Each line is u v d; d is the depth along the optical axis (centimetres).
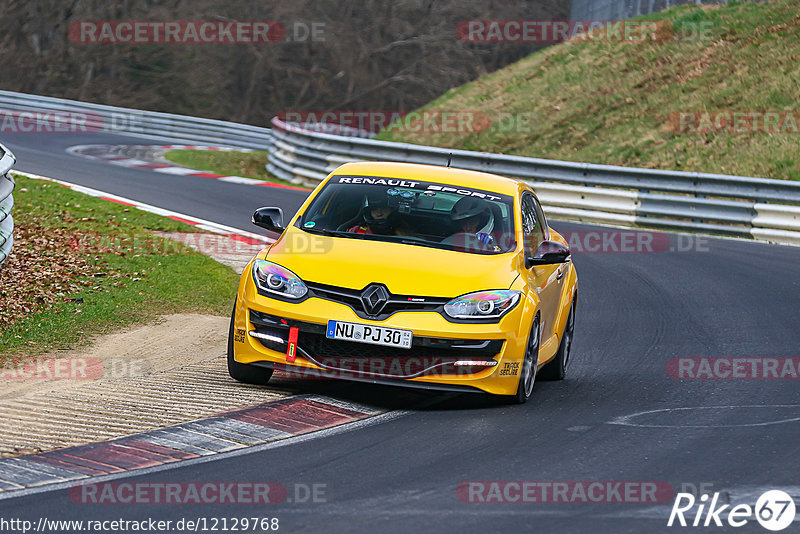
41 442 2030
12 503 1698
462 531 1623
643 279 4859
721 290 4556
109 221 5369
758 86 9262
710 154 8419
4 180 3656
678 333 3650
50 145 10469
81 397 2394
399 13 19900
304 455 2027
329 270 2447
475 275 2475
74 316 3294
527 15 19950
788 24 10156
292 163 9006
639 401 2645
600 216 7019
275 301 2427
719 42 10438
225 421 2236
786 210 6219
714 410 2558
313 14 19912
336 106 19525
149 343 3095
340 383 2667
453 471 1955
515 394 2483
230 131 12950
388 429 2252
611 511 1756
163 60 19988
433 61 19762
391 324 2350
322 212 2738
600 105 10288
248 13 19888
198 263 4438
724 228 6512
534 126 10431
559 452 2119
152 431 2139
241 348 2486
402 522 1653
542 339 2709
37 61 19962
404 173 2920
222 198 6850
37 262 4016
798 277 4916
